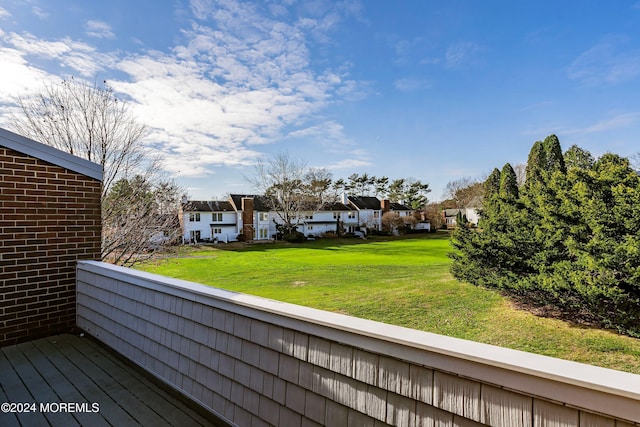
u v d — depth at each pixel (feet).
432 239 97.86
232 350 6.01
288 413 5.11
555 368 2.99
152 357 7.98
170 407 6.86
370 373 4.21
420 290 26.91
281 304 5.59
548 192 21.36
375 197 137.90
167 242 36.50
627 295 15.53
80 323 11.27
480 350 3.49
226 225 102.63
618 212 16.75
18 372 8.41
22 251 10.48
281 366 5.23
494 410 3.25
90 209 12.00
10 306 10.23
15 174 10.32
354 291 28.68
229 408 6.03
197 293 6.72
